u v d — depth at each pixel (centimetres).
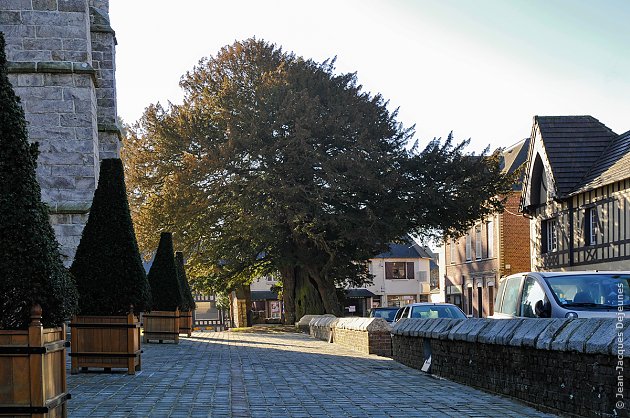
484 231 5400
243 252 4172
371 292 8325
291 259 4309
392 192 4166
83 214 1923
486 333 1029
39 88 1928
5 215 659
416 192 4112
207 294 4978
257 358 1783
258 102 4138
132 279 1302
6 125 673
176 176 4059
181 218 4106
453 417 825
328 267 4222
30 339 654
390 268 8469
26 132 691
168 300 2480
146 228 4234
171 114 4472
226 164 4044
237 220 4047
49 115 1928
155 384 1160
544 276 1134
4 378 655
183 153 4238
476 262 5556
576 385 769
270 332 4097
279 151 4006
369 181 3944
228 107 4250
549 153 3809
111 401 959
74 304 737
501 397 1000
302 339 3102
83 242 1307
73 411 870
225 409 892
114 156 2362
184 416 834
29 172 680
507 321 985
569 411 787
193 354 1919
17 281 655
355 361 1712
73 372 1300
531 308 1134
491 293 5284
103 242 1303
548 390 843
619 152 3528
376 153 4059
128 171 4428
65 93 1934
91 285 1294
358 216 4069
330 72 4453
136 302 1305
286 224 4162
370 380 1255
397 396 1026
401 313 2236
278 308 8269
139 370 1371
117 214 1309
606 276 1114
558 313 1043
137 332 1350
